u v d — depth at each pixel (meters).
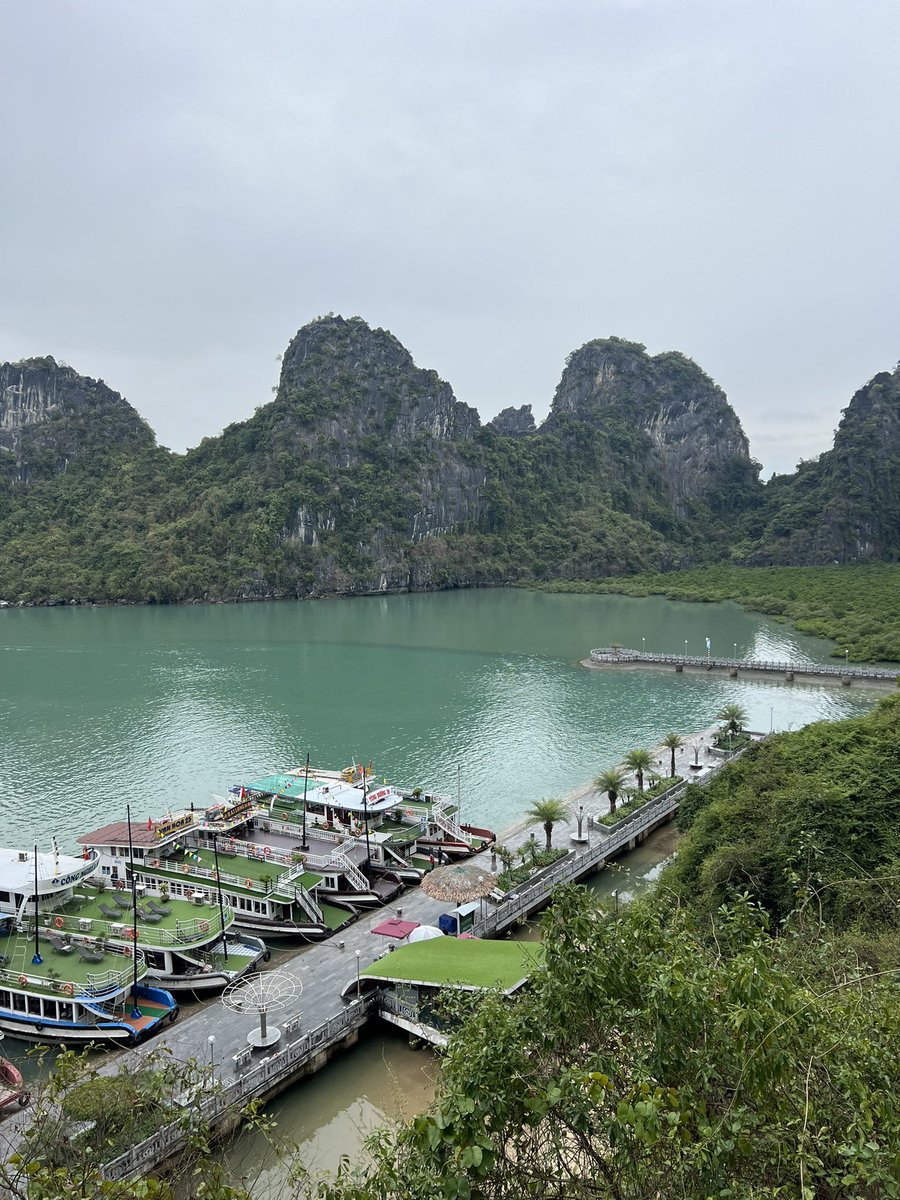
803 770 62.38
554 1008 17.33
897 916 37.34
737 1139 14.59
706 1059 15.89
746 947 18.17
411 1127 15.77
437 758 102.75
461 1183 14.15
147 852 59.38
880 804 49.59
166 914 52.38
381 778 84.12
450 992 23.84
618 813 75.62
